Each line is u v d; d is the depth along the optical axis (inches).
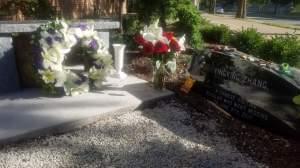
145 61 275.1
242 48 361.1
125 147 149.9
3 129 149.4
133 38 318.3
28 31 193.5
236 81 188.5
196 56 216.2
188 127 172.7
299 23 1115.9
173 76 237.9
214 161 142.9
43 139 151.4
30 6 350.0
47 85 187.5
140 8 374.6
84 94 196.4
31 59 199.2
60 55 189.3
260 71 176.2
